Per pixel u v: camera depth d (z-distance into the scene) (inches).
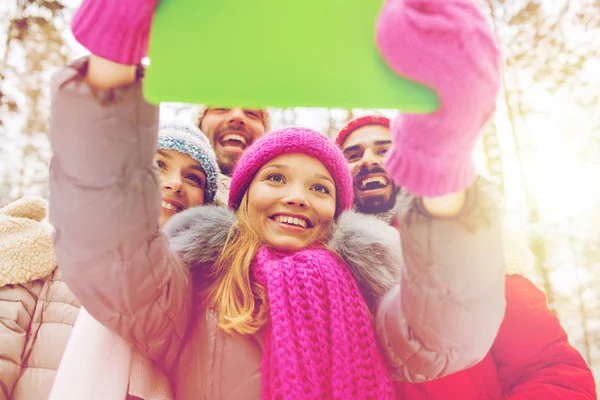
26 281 38.7
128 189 18.9
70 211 18.7
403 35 13.1
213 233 29.2
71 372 24.6
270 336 24.8
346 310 25.6
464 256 19.7
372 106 12.8
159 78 12.0
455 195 19.4
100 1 14.6
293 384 22.8
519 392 32.4
